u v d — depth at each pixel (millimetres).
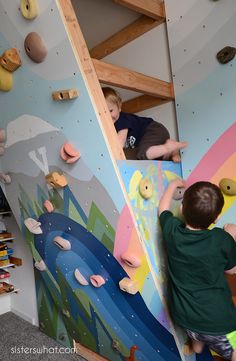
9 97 1263
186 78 1301
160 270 1131
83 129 1046
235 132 1152
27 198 1453
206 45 1222
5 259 2314
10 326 2178
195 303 1011
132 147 1363
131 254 1085
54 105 1100
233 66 1145
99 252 1214
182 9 1289
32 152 1285
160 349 1259
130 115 1415
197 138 1279
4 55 1120
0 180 1550
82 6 1448
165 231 1088
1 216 2371
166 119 1449
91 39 1731
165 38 1406
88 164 1081
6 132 1361
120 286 1131
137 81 1214
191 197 1054
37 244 1535
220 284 1018
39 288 2045
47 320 2016
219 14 1170
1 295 2326
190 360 1237
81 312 1551
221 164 1201
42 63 1070
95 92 1003
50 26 988
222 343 1011
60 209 1289
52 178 1172
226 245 1020
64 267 1432
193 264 1012
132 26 1536
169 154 1293
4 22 1126
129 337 1349
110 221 1107
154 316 1165
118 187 1021
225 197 1196
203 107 1252
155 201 1168
